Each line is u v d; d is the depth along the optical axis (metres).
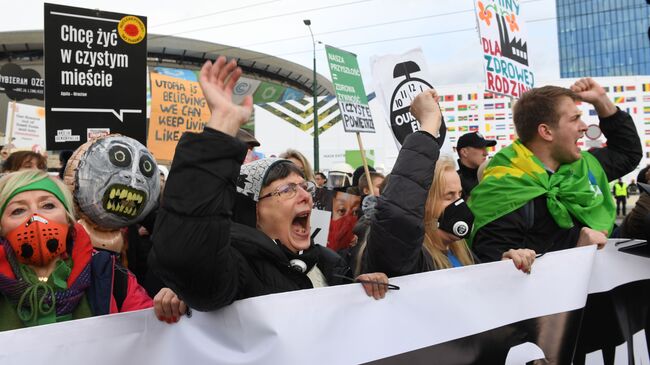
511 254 2.10
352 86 5.30
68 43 3.08
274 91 36.84
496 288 2.02
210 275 1.35
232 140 1.34
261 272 1.66
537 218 2.52
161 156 5.04
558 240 2.57
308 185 2.37
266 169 1.87
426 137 1.84
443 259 2.27
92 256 1.83
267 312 1.52
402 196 1.76
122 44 3.22
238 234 1.64
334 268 2.04
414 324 1.79
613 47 73.12
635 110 17.48
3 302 1.63
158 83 5.03
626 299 2.48
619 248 2.48
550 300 2.15
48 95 3.03
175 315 1.52
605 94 2.85
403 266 1.78
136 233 2.72
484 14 3.87
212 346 1.52
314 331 1.58
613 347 2.45
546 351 2.13
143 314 1.50
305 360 1.55
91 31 3.14
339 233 4.07
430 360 1.81
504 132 16.89
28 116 8.02
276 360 1.52
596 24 74.00
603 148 2.96
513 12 4.20
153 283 2.31
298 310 1.56
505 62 4.02
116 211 2.20
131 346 1.47
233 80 1.41
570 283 2.20
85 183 2.15
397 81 4.53
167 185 1.33
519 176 2.55
